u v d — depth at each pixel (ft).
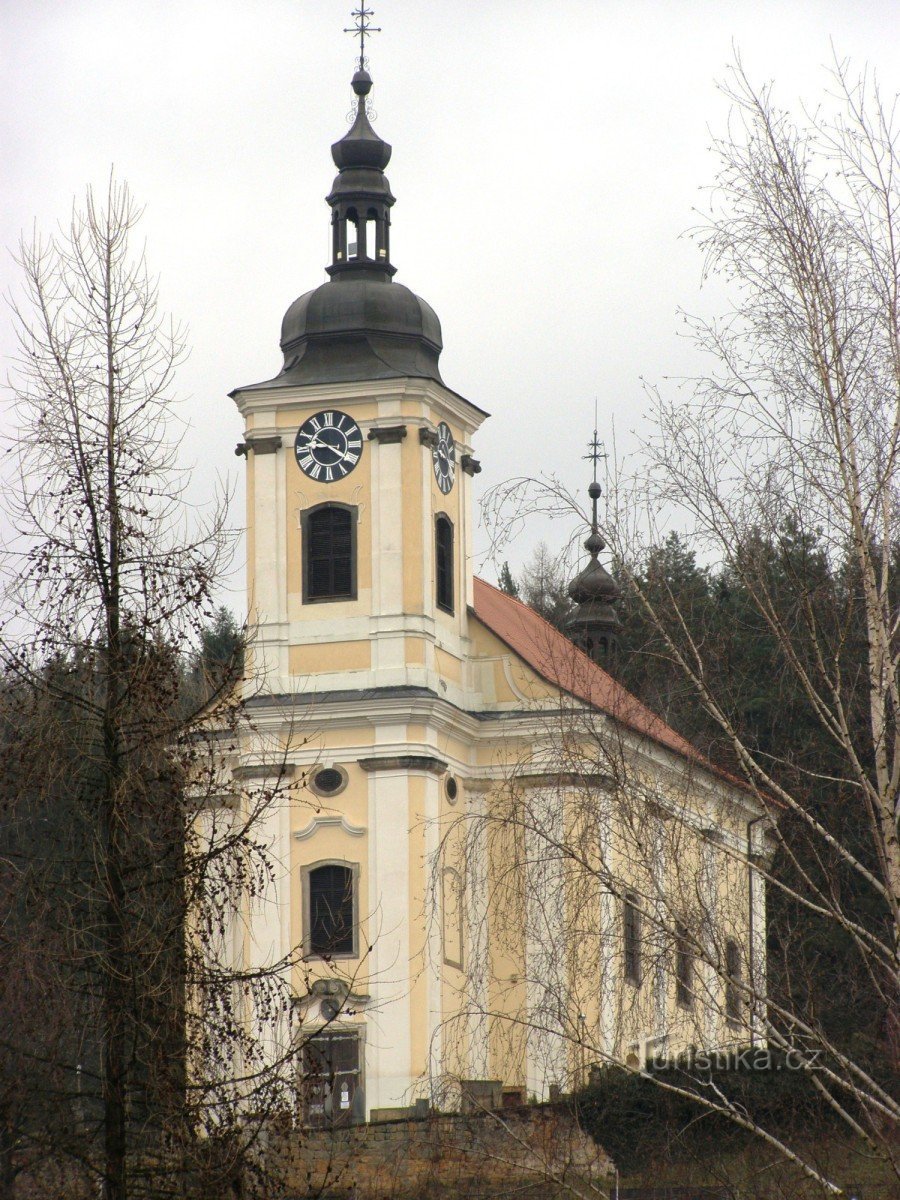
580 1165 211.61
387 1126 299.79
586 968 206.69
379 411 449.89
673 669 202.39
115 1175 183.01
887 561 188.55
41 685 194.49
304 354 458.91
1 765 191.11
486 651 467.11
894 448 188.85
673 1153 224.94
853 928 191.72
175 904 191.42
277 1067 194.80
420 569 445.78
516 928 221.66
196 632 199.52
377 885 430.61
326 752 440.04
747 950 195.83
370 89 472.85
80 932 189.47
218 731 199.62
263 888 206.90
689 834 197.06
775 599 193.26
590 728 200.13
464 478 474.90
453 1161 213.05
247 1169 187.73
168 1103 185.37
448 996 431.84
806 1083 218.18
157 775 193.88
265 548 451.12
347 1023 422.82
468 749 462.19
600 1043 213.87
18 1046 185.37
